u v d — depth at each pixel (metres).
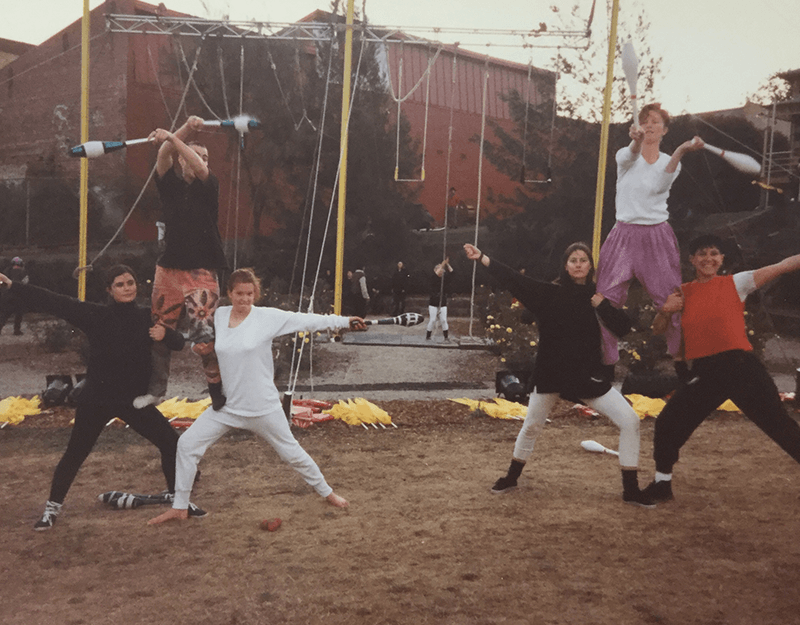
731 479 5.67
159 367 4.70
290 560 3.96
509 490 5.32
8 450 6.48
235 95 20.77
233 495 5.21
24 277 16.83
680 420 4.81
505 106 28.14
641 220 5.97
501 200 23.50
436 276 15.20
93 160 24.05
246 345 4.47
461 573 3.77
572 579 3.70
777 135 21.36
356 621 3.25
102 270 21.08
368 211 22.36
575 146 21.62
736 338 4.52
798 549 4.12
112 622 3.24
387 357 13.34
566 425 7.74
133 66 23.69
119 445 6.62
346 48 13.16
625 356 11.46
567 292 4.89
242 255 21.31
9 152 26.38
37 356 13.32
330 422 7.77
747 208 22.11
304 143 20.86
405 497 5.17
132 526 4.53
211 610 3.36
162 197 5.12
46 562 3.94
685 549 4.12
